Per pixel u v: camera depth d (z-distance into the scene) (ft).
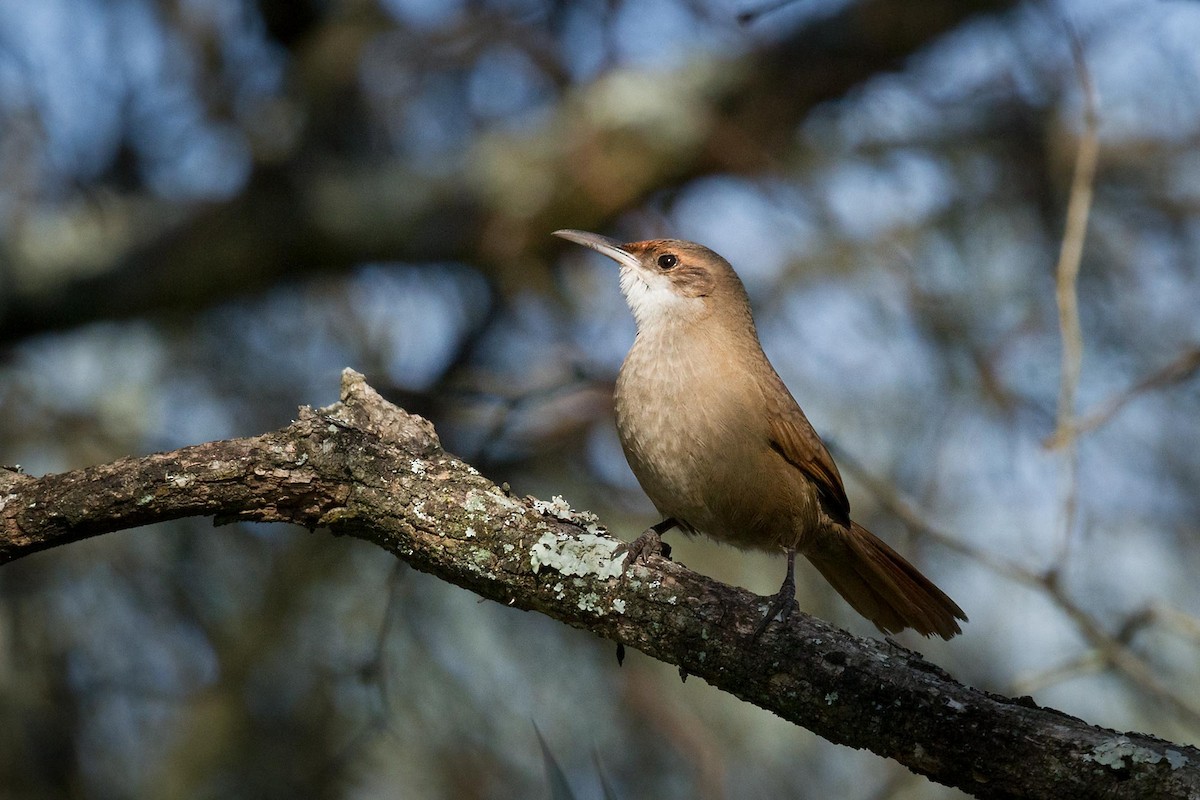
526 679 32.73
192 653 33.50
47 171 38.68
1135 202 40.09
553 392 31.91
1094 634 26.13
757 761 32.42
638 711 31.94
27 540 18.75
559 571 19.04
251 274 40.22
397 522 19.26
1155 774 15.83
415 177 41.24
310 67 39.34
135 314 39.73
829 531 27.02
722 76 42.19
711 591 18.79
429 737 31.48
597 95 42.16
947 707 17.08
